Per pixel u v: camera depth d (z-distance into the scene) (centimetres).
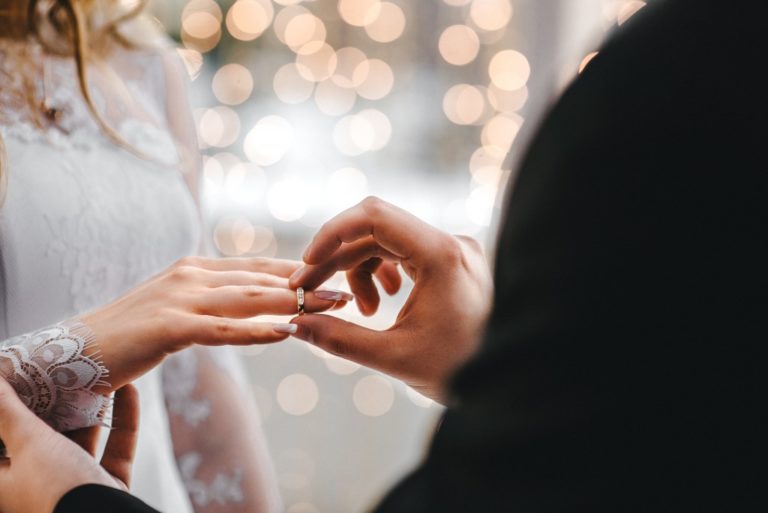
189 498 104
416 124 304
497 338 46
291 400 240
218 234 279
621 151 44
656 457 42
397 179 301
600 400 43
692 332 42
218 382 106
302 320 76
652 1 48
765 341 42
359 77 290
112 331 75
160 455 102
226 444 104
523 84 254
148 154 103
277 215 284
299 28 281
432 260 77
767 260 42
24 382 75
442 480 48
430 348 77
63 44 100
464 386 48
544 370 44
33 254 92
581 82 48
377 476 204
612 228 44
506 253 48
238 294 76
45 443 68
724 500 42
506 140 259
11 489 66
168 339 74
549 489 43
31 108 96
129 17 108
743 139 42
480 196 264
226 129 278
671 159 43
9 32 97
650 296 43
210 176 279
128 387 77
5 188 91
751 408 42
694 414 42
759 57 43
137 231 100
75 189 96
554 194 46
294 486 198
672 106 43
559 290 44
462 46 281
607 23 192
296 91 290
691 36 44
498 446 44
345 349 77
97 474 66
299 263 82
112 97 103
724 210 42
